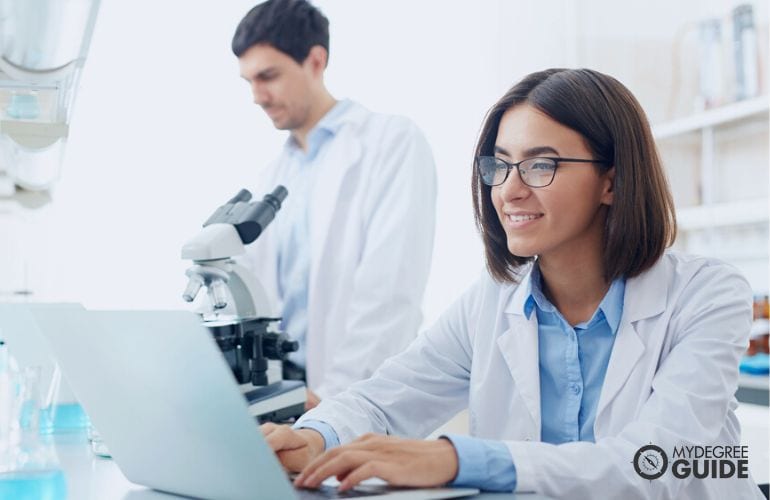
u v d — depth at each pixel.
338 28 3.70
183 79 3.32
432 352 1.63
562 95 1.38
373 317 2.50
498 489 1.08
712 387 1.27
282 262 2.79
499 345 1.52
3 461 1.19
